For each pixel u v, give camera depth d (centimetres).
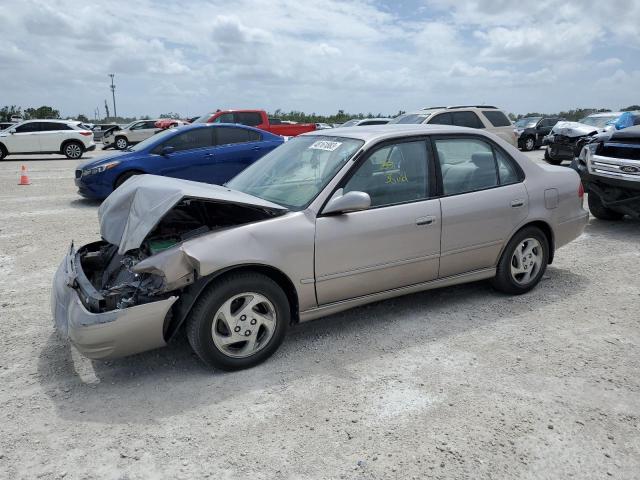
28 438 288
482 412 306
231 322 346
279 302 362
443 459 267
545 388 332
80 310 322
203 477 256
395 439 283
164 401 322
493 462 264
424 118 1255
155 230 409
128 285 339
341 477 255
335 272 378
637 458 268
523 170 475
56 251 670
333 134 444
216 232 346
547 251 495
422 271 421
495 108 1327
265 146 1077
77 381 349
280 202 393
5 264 614
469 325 426
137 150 1002
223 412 310
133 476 257
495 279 479
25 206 1005
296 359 373
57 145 2220
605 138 752
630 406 312
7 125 3216
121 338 320
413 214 405
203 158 1016
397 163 410
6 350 394
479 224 440
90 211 952
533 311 453
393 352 382
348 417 303
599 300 478
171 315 339
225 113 1658
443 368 358
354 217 383
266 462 266
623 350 381
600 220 824
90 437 288
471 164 448
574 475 256
